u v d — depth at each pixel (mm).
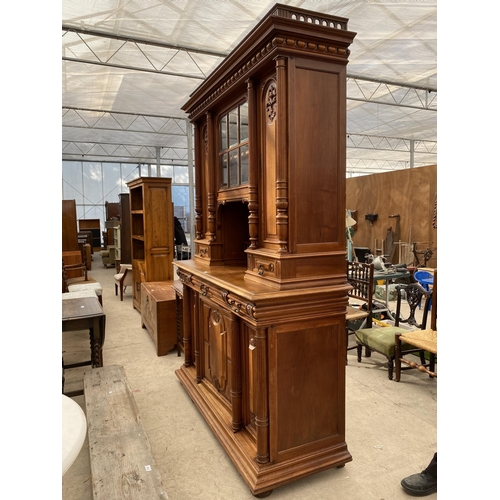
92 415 2033
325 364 2059
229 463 2236
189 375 3162
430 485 1951
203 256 3104
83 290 5027
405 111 10750
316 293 1931
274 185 2021
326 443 2092
